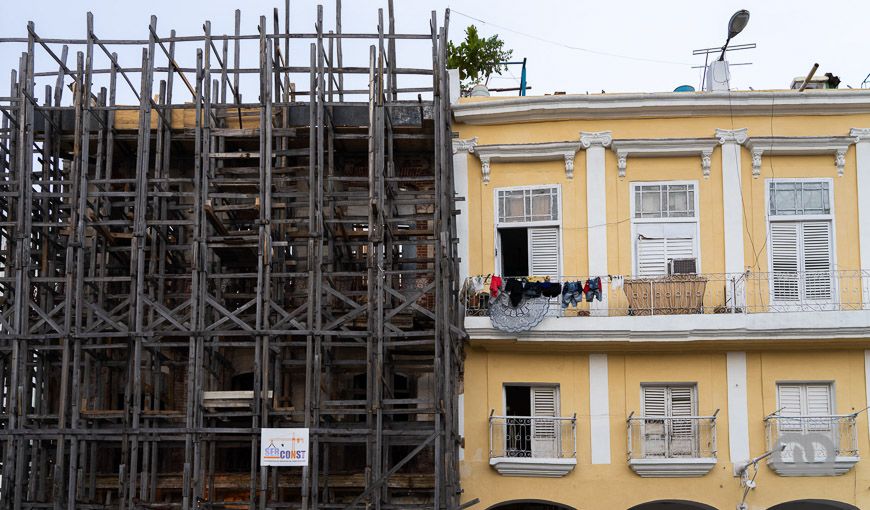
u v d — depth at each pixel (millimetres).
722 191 31094
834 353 30234
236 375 30922
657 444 30094
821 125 31297
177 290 30906
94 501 28594
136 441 27766
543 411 30625
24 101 29672
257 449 28078
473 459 30094
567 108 31219
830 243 30812
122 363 29562
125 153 31375
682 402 30469
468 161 31578
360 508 27703
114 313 29734
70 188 30062
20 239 29000
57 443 28406
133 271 28594
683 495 29703
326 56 31547
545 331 29828
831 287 30516
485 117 31422
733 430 30000
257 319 28047
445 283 28281
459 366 30328
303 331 27906
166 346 28844
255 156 29219
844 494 29547
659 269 30891
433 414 29656
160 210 30125
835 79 34250
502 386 30516
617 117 31406
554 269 31078
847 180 31062
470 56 42281
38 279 28875
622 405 30281
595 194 31172
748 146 31141
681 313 30109
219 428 27688
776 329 29547
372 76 29516
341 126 30250
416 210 31922
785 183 31125
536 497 29844
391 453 30438
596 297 30047
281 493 29562
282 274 28422
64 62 30578
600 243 30938
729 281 30453
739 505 29531
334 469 30219
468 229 31234
